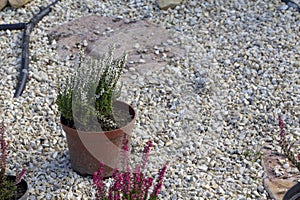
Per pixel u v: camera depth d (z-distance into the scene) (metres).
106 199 3.43
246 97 5.45
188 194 4.23
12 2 6.99
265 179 4.41
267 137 4.92
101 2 7.26
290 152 4.03
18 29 6.63
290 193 3.82
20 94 5.52
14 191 3.86
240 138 4.91
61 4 7.17
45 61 6.05
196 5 7.09
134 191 3.40
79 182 4.31
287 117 5.16
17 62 6.06
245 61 5.98
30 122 5.08
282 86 5.60
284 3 7.01
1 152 4.18
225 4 7.08
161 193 4.23
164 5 7.03
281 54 6.09
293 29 6.55
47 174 4.41
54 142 4.79
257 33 6.50
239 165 4.57
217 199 4.19
